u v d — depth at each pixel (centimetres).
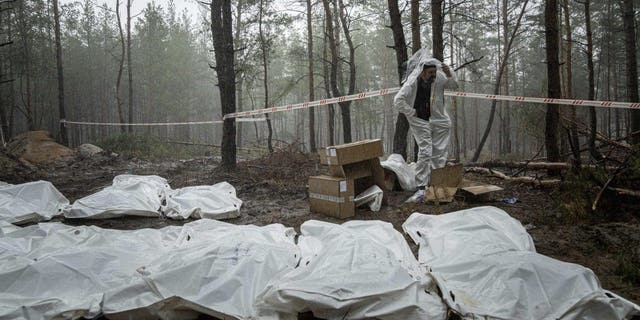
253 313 262
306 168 1021
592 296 248
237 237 373
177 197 600
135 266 334
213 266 292
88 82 3497
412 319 254
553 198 589
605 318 247
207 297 269
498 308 254
